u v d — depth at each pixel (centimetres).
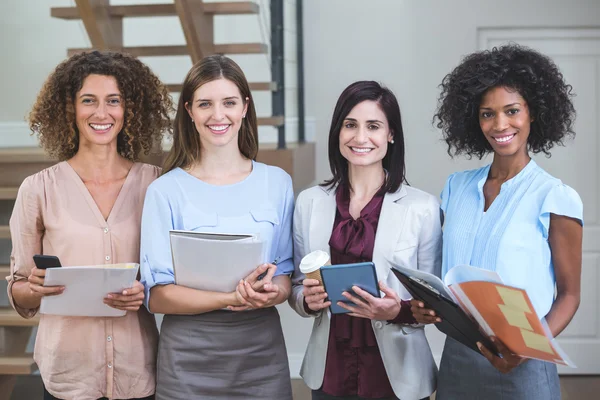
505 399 183
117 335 211
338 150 213
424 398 205
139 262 215
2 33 485
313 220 213
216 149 211
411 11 438
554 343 151
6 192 338
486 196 193
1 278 329
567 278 179
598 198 447
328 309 207
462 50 438
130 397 213
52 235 210
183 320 205
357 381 205
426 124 441
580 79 442
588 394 420
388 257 205
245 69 467
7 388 338
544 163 449
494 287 156
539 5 432
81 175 218
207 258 190
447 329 185
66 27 484
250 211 209
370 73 443
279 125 358
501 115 184
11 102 486
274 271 193
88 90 211
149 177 222
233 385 205
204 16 393
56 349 209
